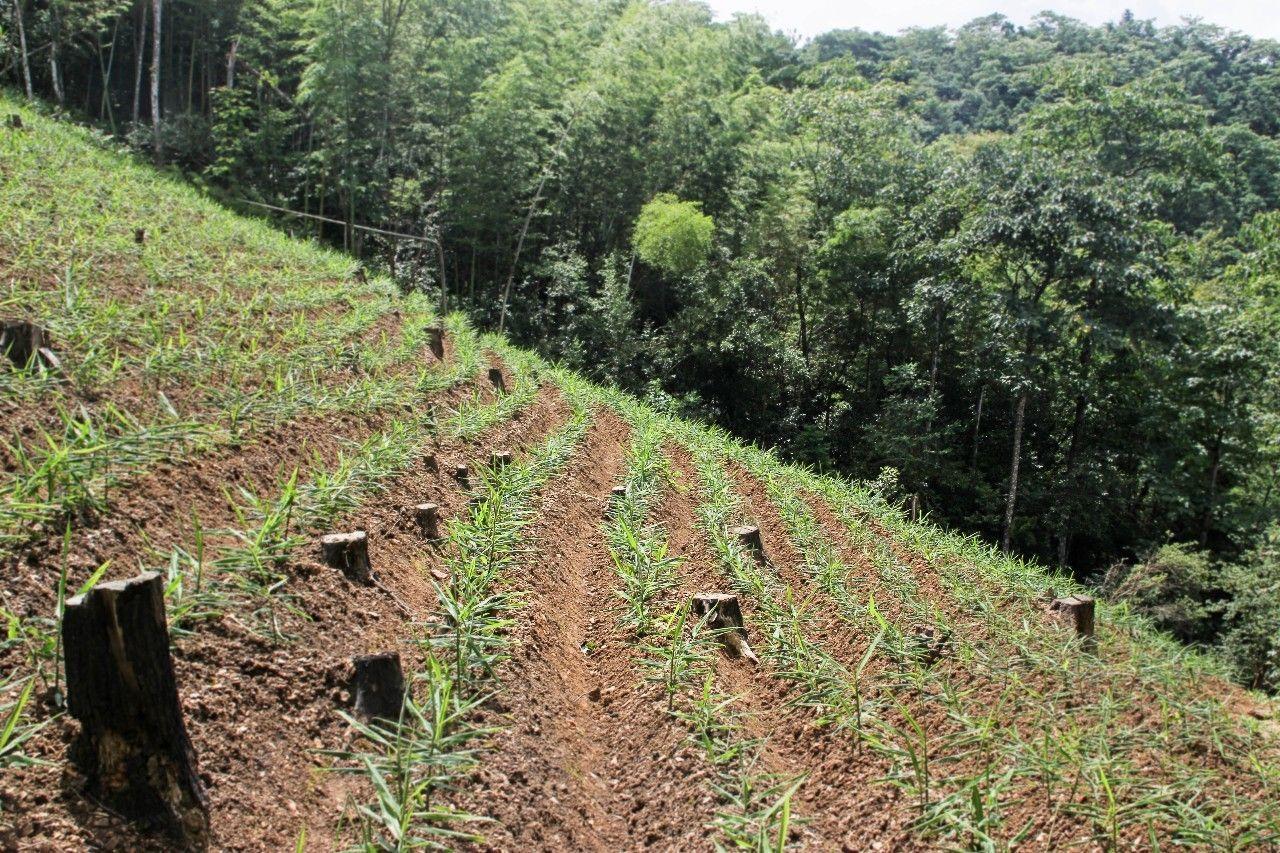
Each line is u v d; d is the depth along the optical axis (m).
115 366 6.41
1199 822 4.24
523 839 3.95
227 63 35.34
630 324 29.62
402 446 7.51
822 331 31.52
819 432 27.95
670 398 27.36
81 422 5.64
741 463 15.32
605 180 32.38
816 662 6.18
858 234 27.94
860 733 5.00
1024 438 28.08
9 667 3.45
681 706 5.37
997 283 25.92
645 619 6.58
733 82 36.97
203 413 6.71
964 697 5.89
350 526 5.95
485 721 4.63
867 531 11.59
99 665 3.04
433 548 6.65
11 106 21.41
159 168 25.47
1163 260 23.39
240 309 10.17
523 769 4.42
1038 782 4.74
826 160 30.23
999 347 23.52
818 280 30.16
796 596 8.25
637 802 4.75
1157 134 25.48
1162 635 10.41
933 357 28.27
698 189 32.66
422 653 5.07
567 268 29.31
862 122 29.97
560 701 5.54
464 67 28.14
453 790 3.92
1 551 3.90
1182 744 5.50
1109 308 23.06
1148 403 24.75
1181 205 34.38
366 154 29.25
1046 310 23.56
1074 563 26.25
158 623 3.13
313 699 4.16
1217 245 33.66
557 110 30.92
